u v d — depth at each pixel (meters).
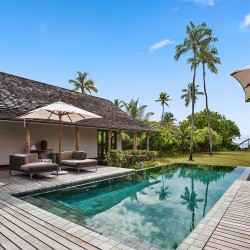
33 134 14.72
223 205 5.69
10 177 9.23
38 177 9.29
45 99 15.35
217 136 40.44
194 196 8.45
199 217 6.06
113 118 19.33
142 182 10.65
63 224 4.32
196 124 53.25
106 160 15.35
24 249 3.37
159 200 7.74
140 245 4.32
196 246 3.52
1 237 3.77
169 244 4.38
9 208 5.22
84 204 6.93
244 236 3.93
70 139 17.30
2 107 11.69
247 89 5.16
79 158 11.45
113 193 8.48
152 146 28.20
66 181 8.55
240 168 15.70
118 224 5.40
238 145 46.91
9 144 13.48
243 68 4.29
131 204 7.16
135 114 29.52
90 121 15.77
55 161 12.23
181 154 33.72
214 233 4.04
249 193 6.97
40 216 4.72
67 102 16.95
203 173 13.77
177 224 5.49
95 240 3.68
